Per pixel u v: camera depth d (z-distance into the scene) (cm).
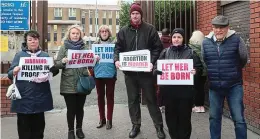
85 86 504
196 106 722
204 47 455
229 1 655
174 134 470
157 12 823
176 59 457
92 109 780
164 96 466
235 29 648
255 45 547
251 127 570
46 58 451
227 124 614
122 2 1742
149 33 534
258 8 533
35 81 443
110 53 581
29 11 697
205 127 599
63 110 770
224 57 437
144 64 518
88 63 517
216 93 455
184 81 455
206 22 750
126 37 540
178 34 461
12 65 446
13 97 433
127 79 550
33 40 449
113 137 552
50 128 609
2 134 573
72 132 524
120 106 814
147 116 687
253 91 559
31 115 462
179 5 820
